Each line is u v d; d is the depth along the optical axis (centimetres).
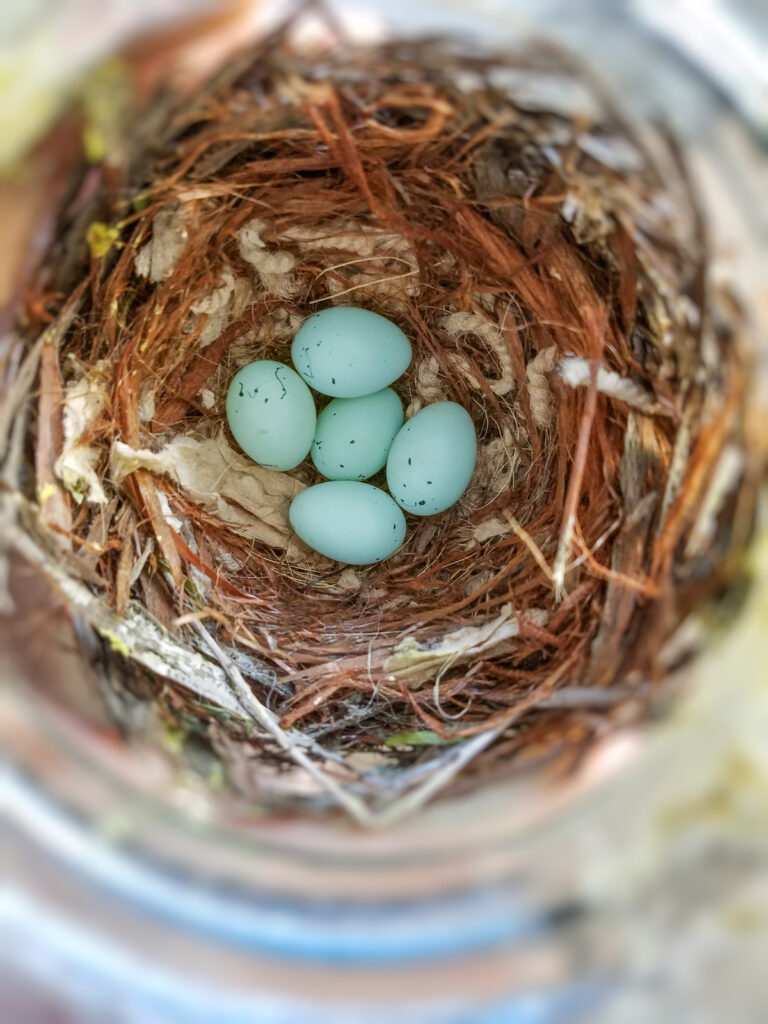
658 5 5
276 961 5
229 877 6
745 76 5
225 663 11
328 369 12
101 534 10
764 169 6
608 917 6
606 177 8
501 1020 5
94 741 6
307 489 13
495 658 11
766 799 6
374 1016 5
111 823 6
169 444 12
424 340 13
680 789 6
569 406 11
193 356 12
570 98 6
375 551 12
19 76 6
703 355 8
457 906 6
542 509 12
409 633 12
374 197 11
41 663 7
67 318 9
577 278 10
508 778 7
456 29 6
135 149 7
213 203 11
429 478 12
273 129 9
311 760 9
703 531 7
